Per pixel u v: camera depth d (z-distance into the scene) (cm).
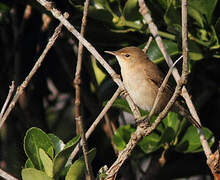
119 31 1095
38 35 1358
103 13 1080
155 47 1097
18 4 1284
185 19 810
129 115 1252
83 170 848
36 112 1330
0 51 1399
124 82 1132
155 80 1109
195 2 1016
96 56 918
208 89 1252
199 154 1201
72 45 1348
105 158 1306
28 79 882
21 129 1323
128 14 1077
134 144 864
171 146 1116
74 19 1128
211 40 1033
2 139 1343
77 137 873
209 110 1262
